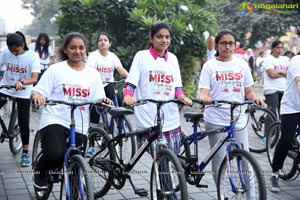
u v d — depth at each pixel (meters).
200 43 9.86
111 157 3.87
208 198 4.12
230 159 3.40
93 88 3.42
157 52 3.61
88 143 4.45
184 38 9.78
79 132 3.40
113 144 3.89
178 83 3.69
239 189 3.28
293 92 4.25
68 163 3.20
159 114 3.38
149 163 5.41
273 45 6.61
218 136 3.73
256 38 22.94
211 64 3.75
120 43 10.20
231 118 3.49
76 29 10.23
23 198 4.07
